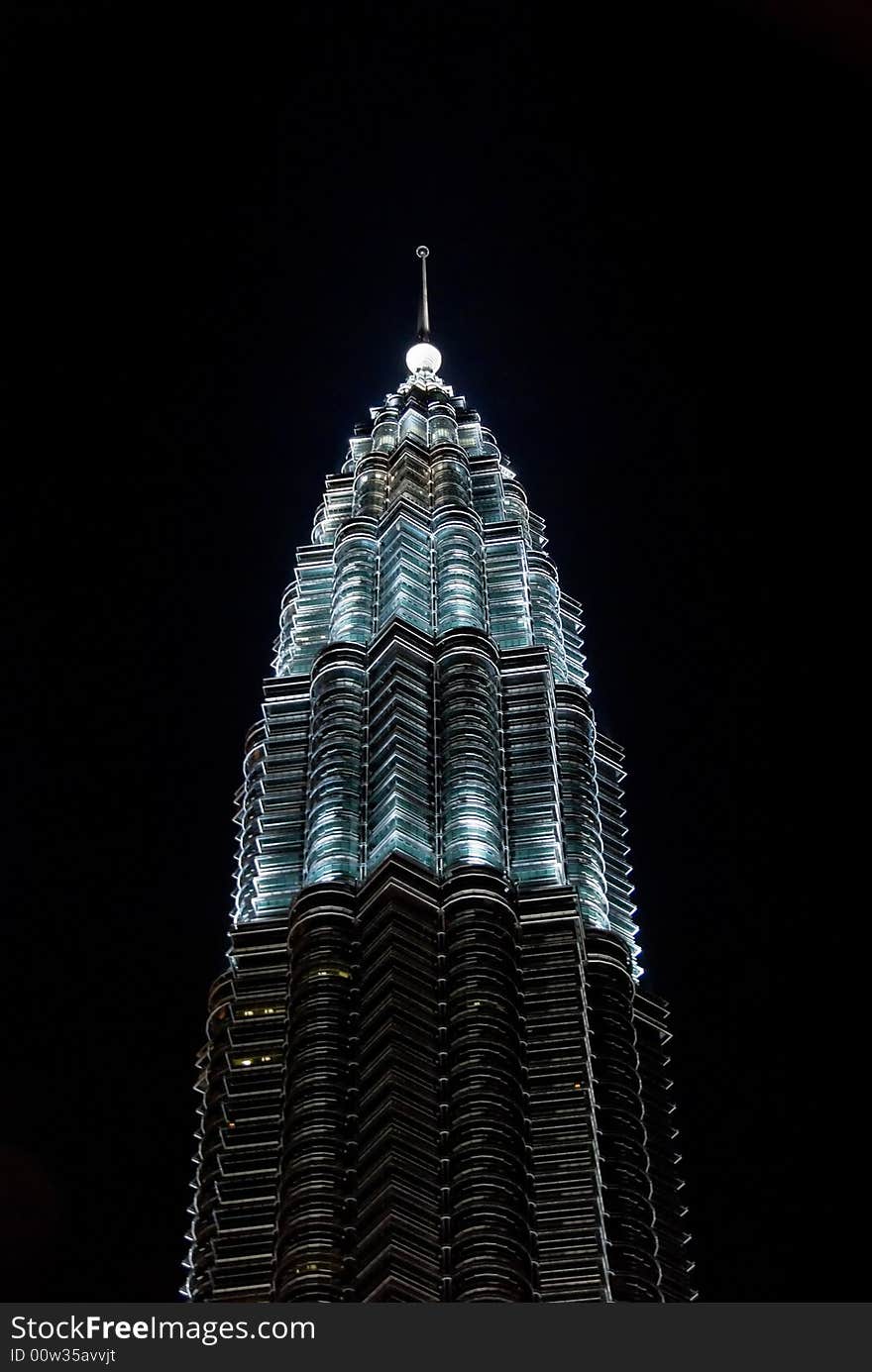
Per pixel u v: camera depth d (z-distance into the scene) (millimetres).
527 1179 184375
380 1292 166375
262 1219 188125
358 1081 193000
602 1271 177375
